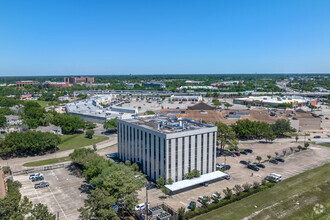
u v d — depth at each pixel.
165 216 79.81
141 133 116.19
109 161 106.62
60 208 87.62
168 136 99.94
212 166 116.62
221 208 88.12
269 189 102.81
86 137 192.62
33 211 64.38
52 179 113.00
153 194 99.00
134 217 83.25
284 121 190.12
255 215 83.81
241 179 114.19
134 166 112.38
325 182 109.06
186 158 106.94
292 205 90.56
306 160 139.38
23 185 106.31
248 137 188.88
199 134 109.62
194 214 82.88
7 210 63.19
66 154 149.88
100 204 70.00
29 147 145.50
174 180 104.31
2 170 121.94
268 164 133.50
